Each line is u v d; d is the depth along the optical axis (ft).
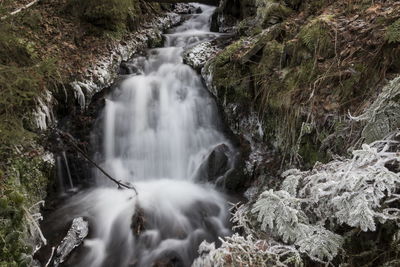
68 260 12.45
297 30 15.78
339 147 11.24
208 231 13.82
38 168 14.65
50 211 14.78
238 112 16.79
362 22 13.20
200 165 17.31
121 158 18.28
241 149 16.67
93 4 21.94
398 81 8.89
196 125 18.70
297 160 12.87
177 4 33.01
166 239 13.41
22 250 10.62
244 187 15.60
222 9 26.66
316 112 12.25
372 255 7.84
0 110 13.25
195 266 10.68
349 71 12.05
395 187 7.67
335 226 8.67
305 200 8.92
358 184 7.80
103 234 13.71
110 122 18.43
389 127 9.16
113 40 22.31
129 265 12.44
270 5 19.92
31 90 14.29
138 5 26.17
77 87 17.56
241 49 17.83
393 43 10.94
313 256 7.98
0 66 13.60
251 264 8.46
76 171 16.89
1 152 13.26
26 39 18.13
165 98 19.52
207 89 19.04
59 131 16.62
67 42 20.21
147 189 16.56
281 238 9.31
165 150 18.45
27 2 21.75
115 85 19.95
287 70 14.47
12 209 10.80
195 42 25.30
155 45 25.36
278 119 14.02
